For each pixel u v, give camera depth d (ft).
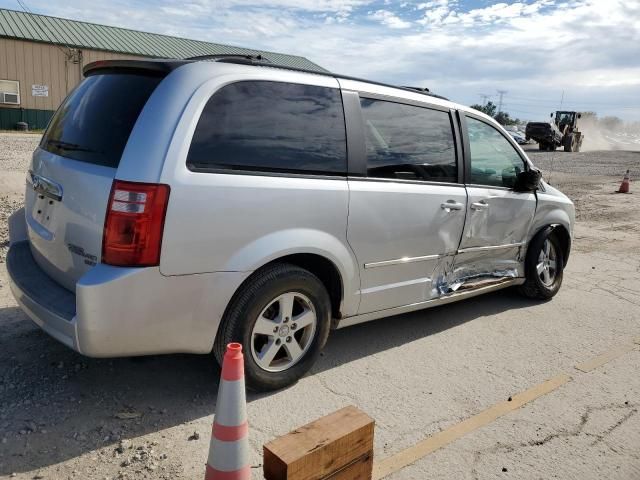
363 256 12.51
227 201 10.02
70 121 11.32
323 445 7.45
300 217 11.09
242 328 10.64
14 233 13.10
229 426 7.55
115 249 9.27
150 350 9.92
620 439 10.84
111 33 119.44
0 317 14.15
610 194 49.47
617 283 21.76
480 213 15.49
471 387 12.55
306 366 11.96
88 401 10.80
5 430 9.73
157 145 9.45
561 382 13.03
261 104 10.81
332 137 11.87
